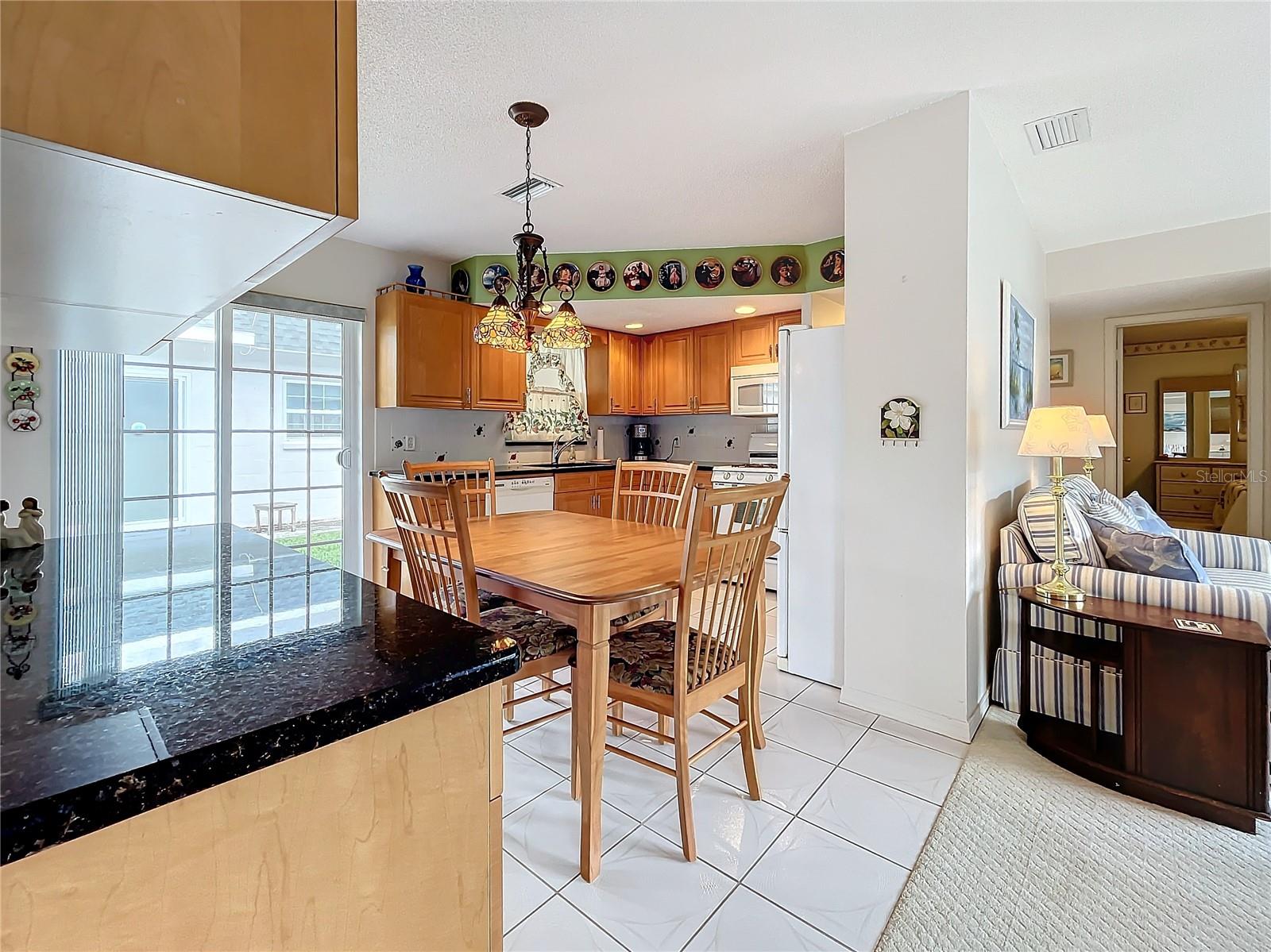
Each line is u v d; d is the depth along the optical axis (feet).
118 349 5.44
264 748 1.70
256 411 11.96
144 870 1.56
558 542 7.75
